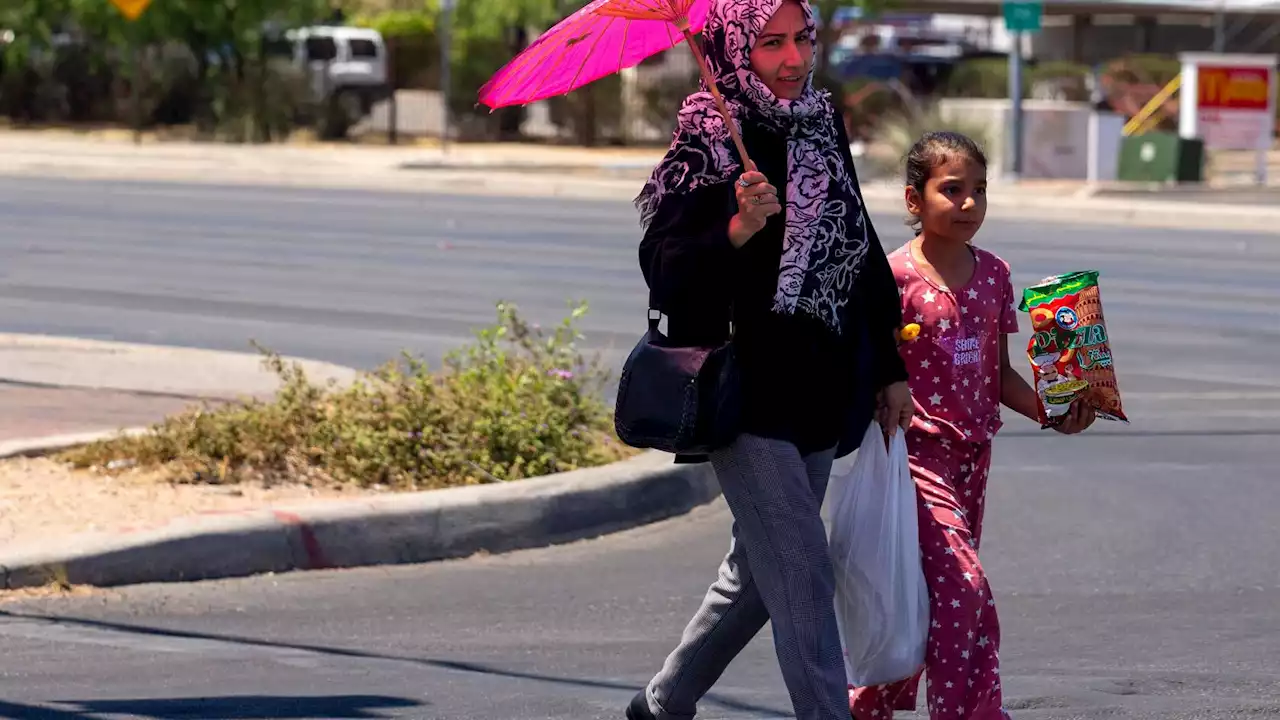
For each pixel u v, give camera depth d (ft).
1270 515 38.50
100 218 102.37
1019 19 138.51
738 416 19.15
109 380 49.01
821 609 19.39
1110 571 33.76
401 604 30.71
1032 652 28.30
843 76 211.41
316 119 181.37
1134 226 113.39
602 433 40.47
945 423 21.04
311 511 32.81
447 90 164.25
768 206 18.47
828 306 19.30
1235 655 28.17
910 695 21.86
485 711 24.88
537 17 186.70
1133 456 44.96
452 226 102.42
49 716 24.22
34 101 197.67
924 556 20.61
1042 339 20.63
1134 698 25.73
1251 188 132.87
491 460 37.55
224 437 37.22
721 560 34.12
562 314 66.85
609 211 115.75
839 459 20.81
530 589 31.86
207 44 188.55
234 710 24.64
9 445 38.29
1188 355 61.52
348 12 266.77
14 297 69.72
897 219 109.91
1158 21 249.34
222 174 136.87
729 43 19.02
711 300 19.20
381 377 41.06
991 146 142.51
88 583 30.58
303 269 80.33
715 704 25.45
